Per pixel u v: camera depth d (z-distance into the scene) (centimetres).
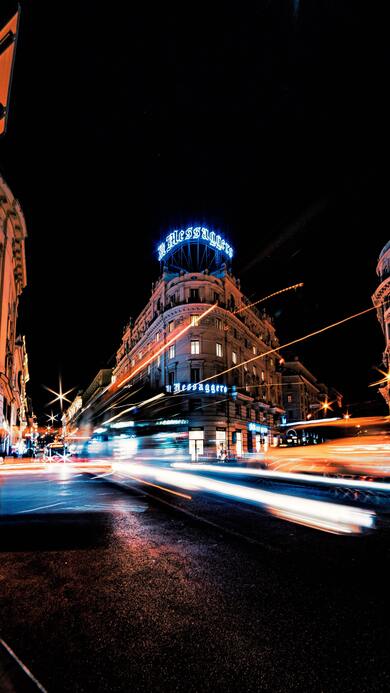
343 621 330
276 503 906
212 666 265
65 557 503
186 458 3622
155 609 354
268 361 5744
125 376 5988
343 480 1347
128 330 6162
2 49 305
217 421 3862
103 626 322
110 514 774
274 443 5459
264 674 255
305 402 7594
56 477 1675
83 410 9356
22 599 377
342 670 260
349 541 575
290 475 1580
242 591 394
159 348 4384
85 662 271
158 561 487
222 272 4469
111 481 1462
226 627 319
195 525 680
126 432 4741
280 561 487
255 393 4894
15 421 4278
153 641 298
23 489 1193
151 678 252
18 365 4553
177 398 3916
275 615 341
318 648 287
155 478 1577
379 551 524
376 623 326
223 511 807
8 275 2792
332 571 450
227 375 4131
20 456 3803
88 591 395
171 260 4719
